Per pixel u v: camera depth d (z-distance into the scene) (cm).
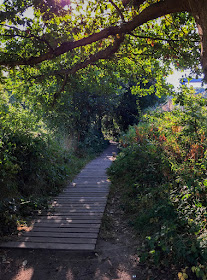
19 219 522
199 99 515
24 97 868
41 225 506
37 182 710
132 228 483
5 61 484
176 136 553
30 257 399
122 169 870
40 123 1148
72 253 406
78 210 590
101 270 359
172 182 521
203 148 467
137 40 579
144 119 1008
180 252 334
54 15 495
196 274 292
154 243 391
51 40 480
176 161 511
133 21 386
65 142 1347
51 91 922
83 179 946
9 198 557
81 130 1595
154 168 633
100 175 1009
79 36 539
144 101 2041
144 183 638
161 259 358
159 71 671
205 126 511
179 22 495
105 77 838
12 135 662
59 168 914
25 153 693
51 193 731
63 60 711
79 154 1476
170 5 341
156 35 548
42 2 461
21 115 773
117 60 687
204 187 408
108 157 1653
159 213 454
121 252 404
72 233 465
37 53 554
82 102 1495
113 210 596
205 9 259
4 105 686
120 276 342
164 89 660
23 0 459
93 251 403
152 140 694
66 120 1348
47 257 398
